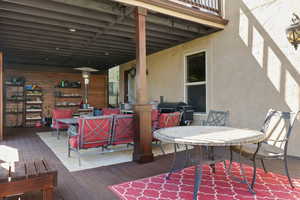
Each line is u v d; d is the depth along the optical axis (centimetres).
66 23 433
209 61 509
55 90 874
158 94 682
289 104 362
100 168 314
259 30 407
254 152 245
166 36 535
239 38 443
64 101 891
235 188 239
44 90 853
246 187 242
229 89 463
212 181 260
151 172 296
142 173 292
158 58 681
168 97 639
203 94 532
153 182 259
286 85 367
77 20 413
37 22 411
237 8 448
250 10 423
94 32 504
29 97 821
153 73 706
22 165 202
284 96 369
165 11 378
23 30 460
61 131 688
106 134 350
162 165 327
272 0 386
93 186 248
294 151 361
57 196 222
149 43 594
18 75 805
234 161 343
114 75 1017
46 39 539
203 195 223
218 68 488
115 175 284
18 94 802
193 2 432
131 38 540
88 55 725
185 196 221
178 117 418
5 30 463
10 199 214
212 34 501
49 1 350
